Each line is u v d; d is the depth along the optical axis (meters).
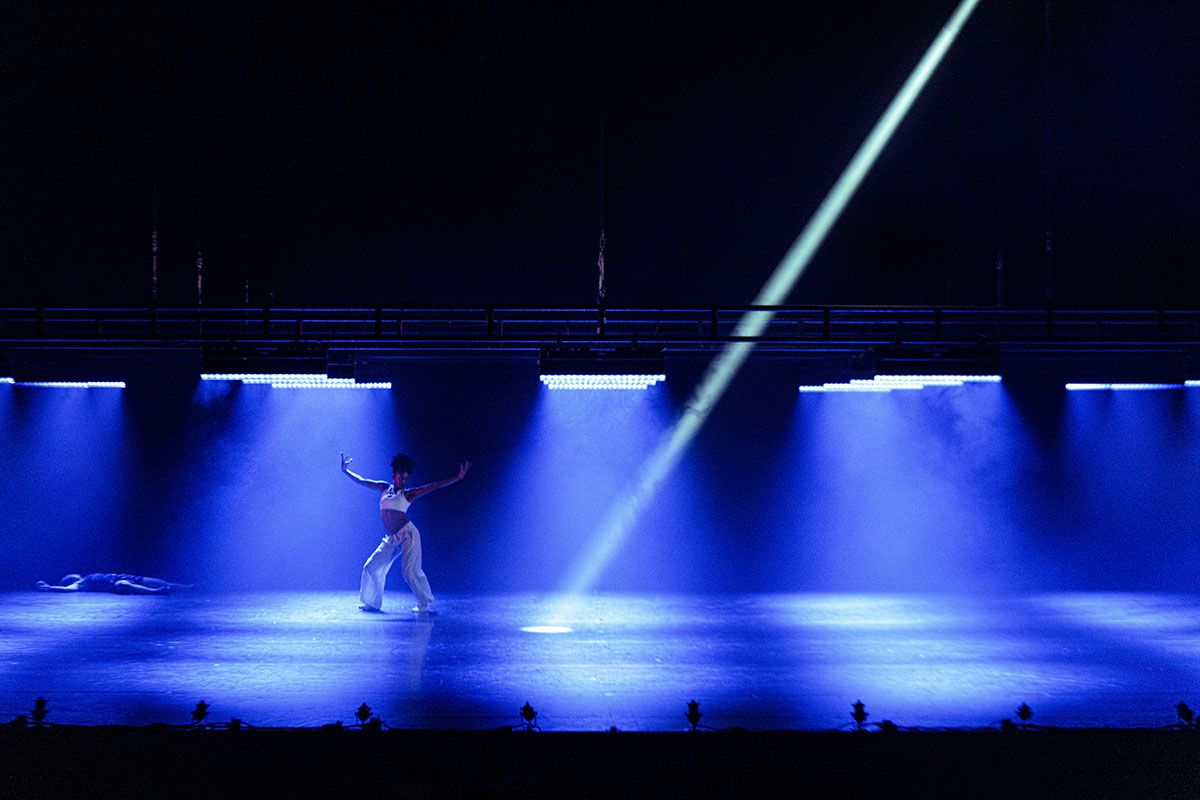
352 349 13.25
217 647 10.38
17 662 9.50
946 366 11.58
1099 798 5.29
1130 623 12.49
